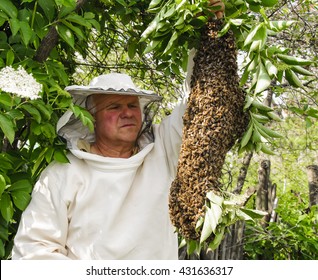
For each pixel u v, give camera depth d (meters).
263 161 4.44
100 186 2.33
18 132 2.51
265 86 1.88
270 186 4.44
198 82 2.05
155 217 2.38
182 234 2.04
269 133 2.13
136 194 2.38
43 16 2.34
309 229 4.04
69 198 2.32
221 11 2.10
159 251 2.39
